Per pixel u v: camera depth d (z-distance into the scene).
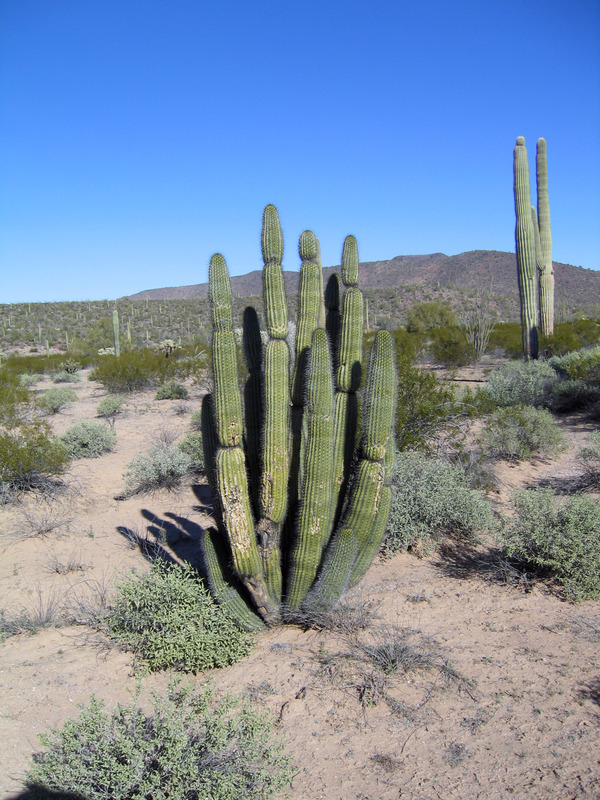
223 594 5.50
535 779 3.76
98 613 6.01
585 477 9.85
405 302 80.31
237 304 43.34
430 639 5.46
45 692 4.85
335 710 4.54
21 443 10.05
